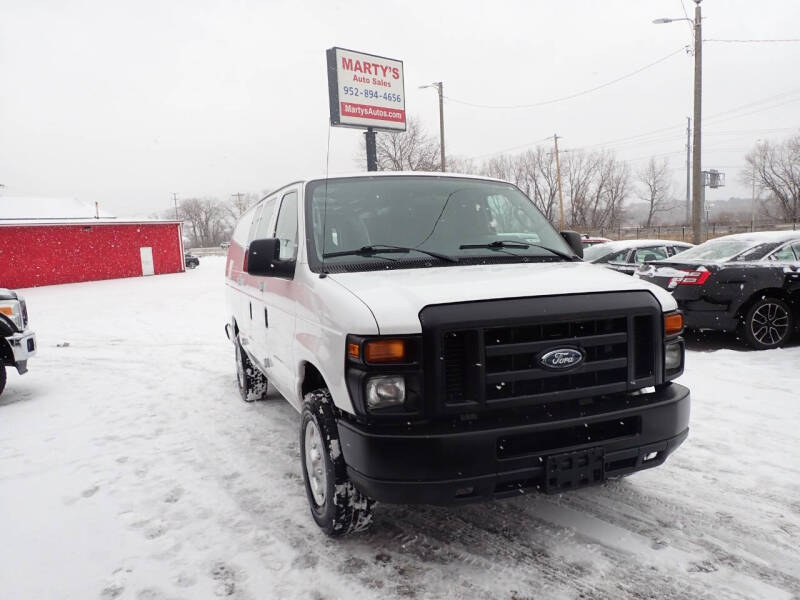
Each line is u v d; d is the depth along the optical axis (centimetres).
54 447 498
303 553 302
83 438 520
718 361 656
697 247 828
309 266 327
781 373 594
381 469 251
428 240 351
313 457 323
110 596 274
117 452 477
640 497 345
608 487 360
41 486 412
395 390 252
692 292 724
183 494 387
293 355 346
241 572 288
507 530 314
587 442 264
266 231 461
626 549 289
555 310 262
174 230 3650
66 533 338
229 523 341
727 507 329
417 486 249
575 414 263
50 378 800
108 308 1784
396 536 314
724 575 265
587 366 268
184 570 293
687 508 329
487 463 248
